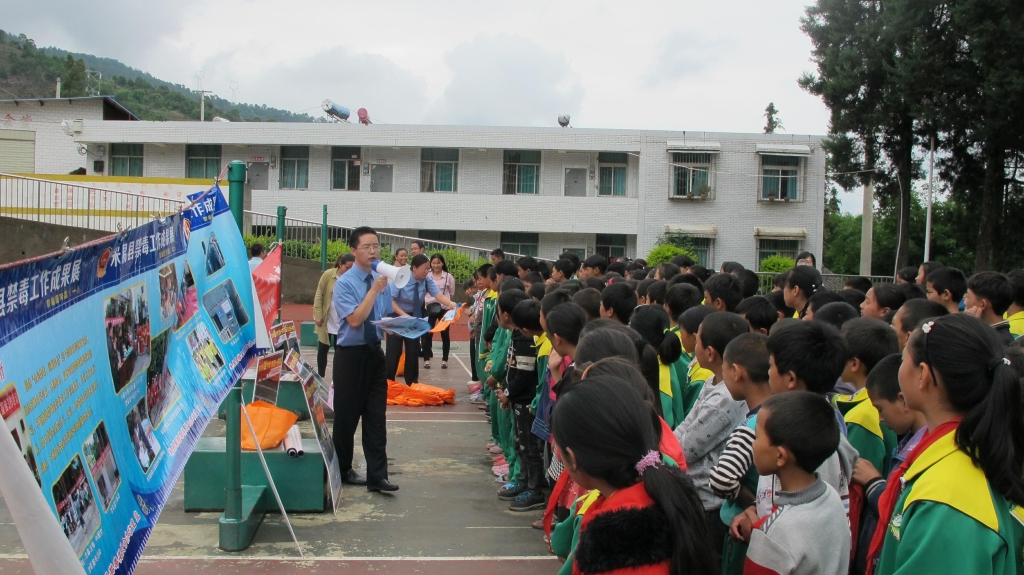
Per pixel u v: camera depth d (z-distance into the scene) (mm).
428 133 25984
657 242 26188
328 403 6555
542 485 5703
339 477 5891
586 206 26312
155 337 3123
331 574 4449
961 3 18781
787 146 26109
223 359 4039
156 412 3035
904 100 20156
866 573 2654
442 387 10828
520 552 4859
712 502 3555
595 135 26031
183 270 3631
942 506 2166
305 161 26562
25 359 2039
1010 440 2176
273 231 21438
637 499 2141
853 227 33000
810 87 22359
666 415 4223
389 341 9648
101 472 2418
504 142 26000
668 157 26172
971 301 5289
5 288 1957
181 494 5824
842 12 21750
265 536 5023
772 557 2609
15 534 4914
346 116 28344
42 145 28797
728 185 26297
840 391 3926
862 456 3387
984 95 18688
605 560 2016
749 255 26438
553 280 8859
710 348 3822
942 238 28234
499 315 5816
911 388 2420
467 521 5406
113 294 2684
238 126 26047
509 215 26438
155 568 4461
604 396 2221
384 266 5812
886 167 22672
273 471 5480
